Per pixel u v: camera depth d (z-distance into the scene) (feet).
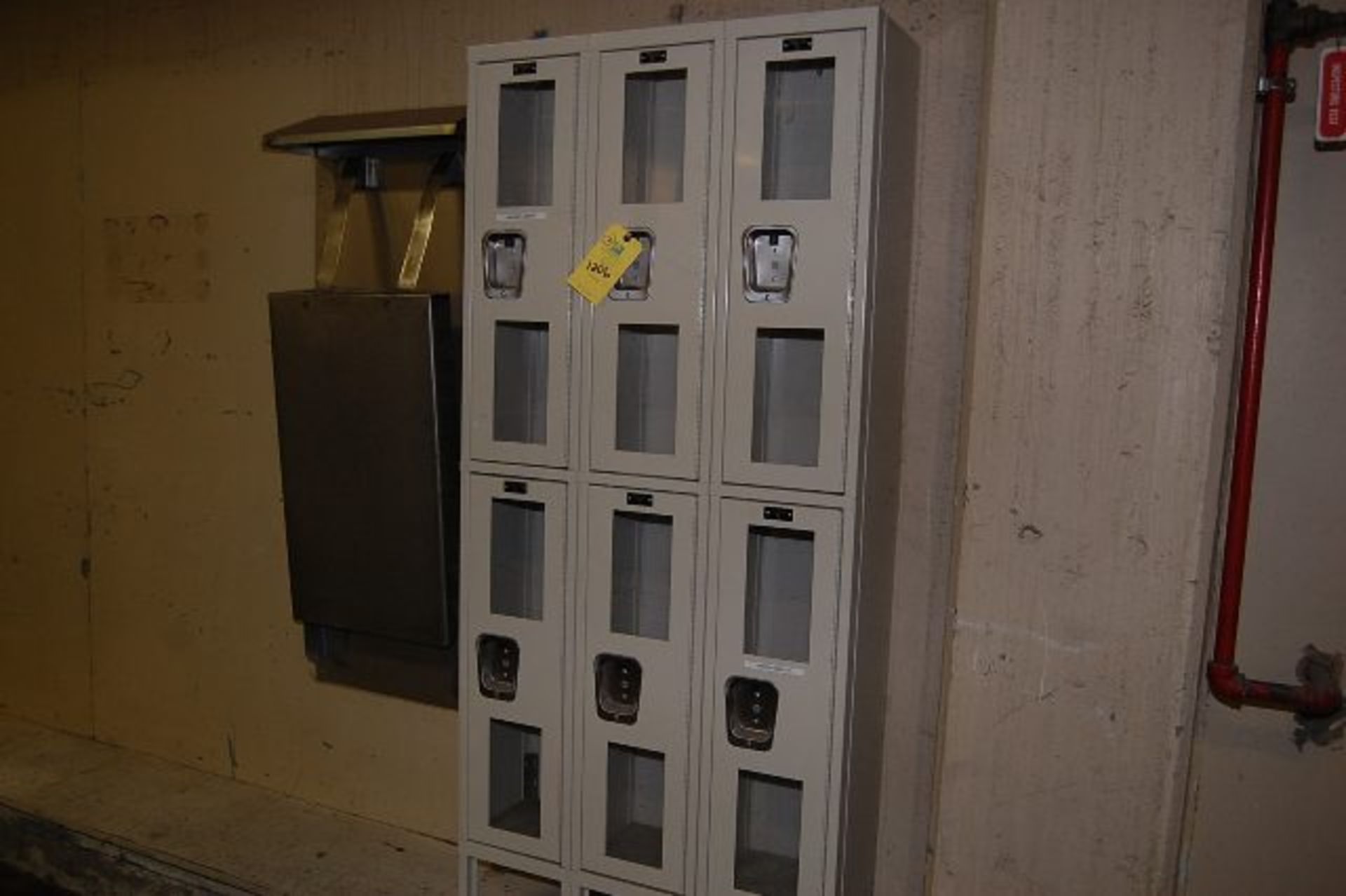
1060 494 5.29
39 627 10.23
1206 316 4.94
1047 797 5.46
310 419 7.16
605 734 5.85
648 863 5.89
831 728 5.34
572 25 7.09
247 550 8.88
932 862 5.90
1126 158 5.02
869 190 5.05
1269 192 4.92
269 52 8.34
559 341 5.75
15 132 9.71
